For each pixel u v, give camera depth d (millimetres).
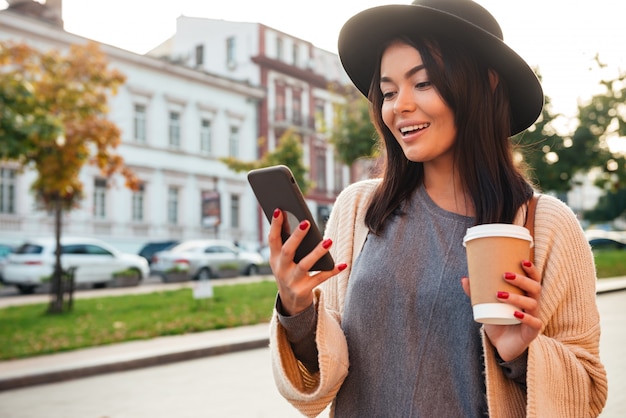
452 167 1572
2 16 26750
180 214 34156
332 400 1599
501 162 1527
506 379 1409
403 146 1545
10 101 11180
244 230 37000
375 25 1566
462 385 1444
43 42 28203
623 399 5633
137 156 31984
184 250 24078
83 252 20906
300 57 42000
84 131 14547
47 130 11266
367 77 1747
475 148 1513
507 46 1478
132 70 31891
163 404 6336
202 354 9195
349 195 1723
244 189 37281
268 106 39094
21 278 19625
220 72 40656
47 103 11977
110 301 14953
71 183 14422
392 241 1572
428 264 1519
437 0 1588
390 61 1547
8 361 8531
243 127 37656
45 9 29859
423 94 1507
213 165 35750
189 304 14172
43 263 19766
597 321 1485
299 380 1513
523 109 1616
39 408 6367
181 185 34156
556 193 24234
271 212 1441
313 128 41781
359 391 1527
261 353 9383
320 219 41594
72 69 15117
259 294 15922
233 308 13461
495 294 1242
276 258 1415
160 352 8812
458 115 1505
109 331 10734
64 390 7219
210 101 35688
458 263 1493
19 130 10977
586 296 1464
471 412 1431
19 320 12039
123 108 31500
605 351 7801
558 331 1465
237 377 7621
